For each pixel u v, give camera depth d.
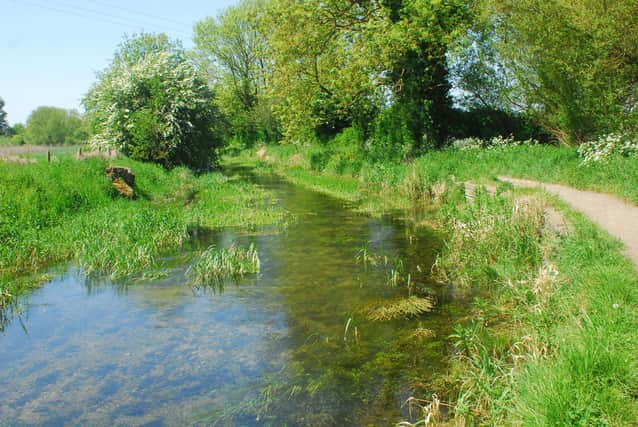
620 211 9.76
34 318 6.66
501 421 3.77
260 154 47.72
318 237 11.48
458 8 21.12
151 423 4.21
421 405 4.36
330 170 27.05
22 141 78.94
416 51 21.50
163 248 10.60
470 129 25.33
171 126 23.86
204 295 7.56
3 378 5.04
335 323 6.35
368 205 15.95
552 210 10.37
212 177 23.53
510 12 19.30
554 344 4.77
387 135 25.70
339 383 4.82
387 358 5.33
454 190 14.59
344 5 21.84
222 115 27.88
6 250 9.16
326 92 24.62
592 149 14.96
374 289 7.67
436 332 5.97
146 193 17.61
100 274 8.74
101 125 24.64
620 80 15.66
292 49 22.20
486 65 23.92
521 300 6.27
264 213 14.73
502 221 9.03
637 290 5.20
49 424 4.22
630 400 3.46
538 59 19.75
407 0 20.86
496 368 4.60
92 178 15.16
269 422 4.18
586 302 5.30
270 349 5.62
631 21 13.84
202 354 5.51
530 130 23.91
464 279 7.84
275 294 7.54
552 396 3.47
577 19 15.52
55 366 5.28
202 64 57.25
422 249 10.11
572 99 18.84
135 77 24.28
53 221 11.67
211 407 4.43
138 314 6.77
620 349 3.98
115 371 5.15
